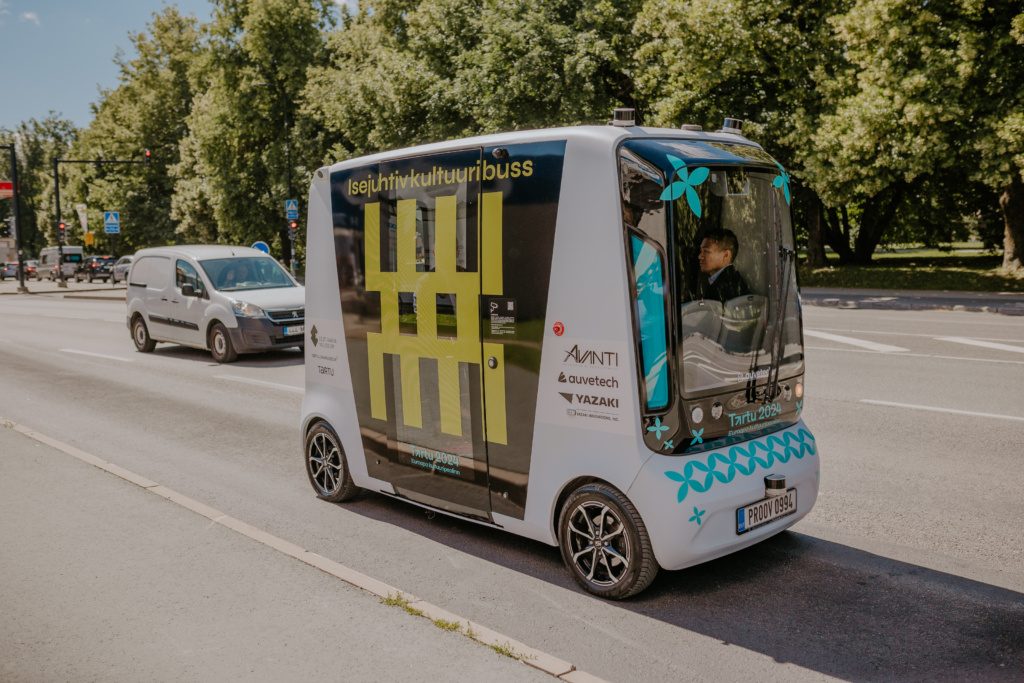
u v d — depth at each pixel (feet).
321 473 21.18
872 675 11.91
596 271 14.08
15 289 172.65
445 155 16.33
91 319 80.12
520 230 15.11
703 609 14.16
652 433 13.93
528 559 16.63
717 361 14.56
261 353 51.31
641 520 14.05
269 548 17.39
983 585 14.74
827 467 21.94
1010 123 62.08
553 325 14.80
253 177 143.74
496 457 16.17
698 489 13.88
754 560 16.15
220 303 46.93
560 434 14.98
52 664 12.82
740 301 14.92
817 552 16.43
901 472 21.29
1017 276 74.23
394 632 13.42
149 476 23.86
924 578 15.10
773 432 15.75
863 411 27.94
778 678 11.88
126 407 34.35
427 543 17.72
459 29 99.19
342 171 18.86
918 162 67.97
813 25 79.41
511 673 11.97
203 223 163.32
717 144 15.03
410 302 17.46
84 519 19.60
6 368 46.57
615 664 12.39
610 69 89.30
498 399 15.92
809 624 13.51
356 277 18.76
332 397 20.11
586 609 14.33
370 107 107.34
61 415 32.99
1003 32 63.46
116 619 14.32
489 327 15.87
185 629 13.84
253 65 140.87
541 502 15.49
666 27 78.18
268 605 14.64
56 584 15.87
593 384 14.35
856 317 57.16
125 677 12.35
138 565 16.70
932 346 41.52
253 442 27.71
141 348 53.21
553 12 87.45
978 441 23.80
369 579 15.44
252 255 51.29
